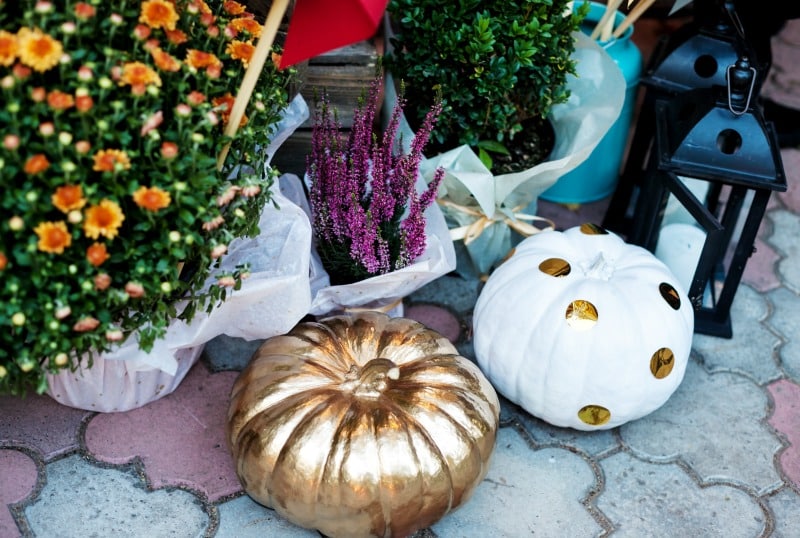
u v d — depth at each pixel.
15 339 1.25
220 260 1.41
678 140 1.76
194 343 1.51
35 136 1.17
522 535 1.55
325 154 1.71
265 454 1.41
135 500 1.54
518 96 1.91
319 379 1.49
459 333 1.95
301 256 1.55
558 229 2.24
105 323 1.25
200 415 1.70
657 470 1.70
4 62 1.09
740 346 1.97
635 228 1.96
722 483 1.68
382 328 1.60
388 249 1.73
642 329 1.61
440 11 1.75
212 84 1.34
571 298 1.61
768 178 1.72
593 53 1.97
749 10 2.16
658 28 3.00
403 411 1.44
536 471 1.67
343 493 1.38
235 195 1.35
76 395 1.60
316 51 1.24
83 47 1.19
